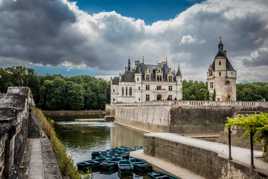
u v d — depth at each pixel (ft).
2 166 26.32
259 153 105.91
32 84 495.41
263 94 573.33
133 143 205.05
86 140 215.72
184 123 241.55
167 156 141.90
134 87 469.16
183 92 510.99
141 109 307.37
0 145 25.18
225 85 404.36
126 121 353.51
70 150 174.50
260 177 79.10
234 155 101.40
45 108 509.35
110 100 579.89
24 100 63.26
